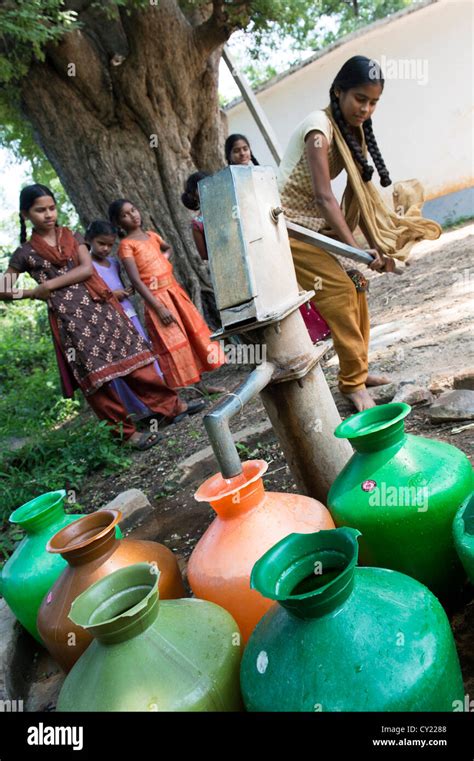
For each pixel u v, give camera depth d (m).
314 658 1.34
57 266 4.77
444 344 4.54
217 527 1.96
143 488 4.04
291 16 6.68
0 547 3.72
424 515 1.79
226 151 4.86
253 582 1.41
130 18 6.21
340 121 3.04
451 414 3.13
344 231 3.01
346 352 3.30
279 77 12.53
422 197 3.26
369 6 18.06
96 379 4.79
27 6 5.27
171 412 5.20
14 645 2.56
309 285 3.21
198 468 3.93
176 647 1.51
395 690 1.29
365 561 1.92
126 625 1.48
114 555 2.00
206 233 2.12
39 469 4.80
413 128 12.29
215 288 2.11
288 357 2.24
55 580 2.27
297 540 1.53
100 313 4.88
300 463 2.43
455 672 1.41
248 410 4.67
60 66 6.38
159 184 6.94
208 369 5.44
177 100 6.77
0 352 11.61
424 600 1.46
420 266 8.48
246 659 1.47
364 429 1.92
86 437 4.89
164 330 5.18
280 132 13.30
